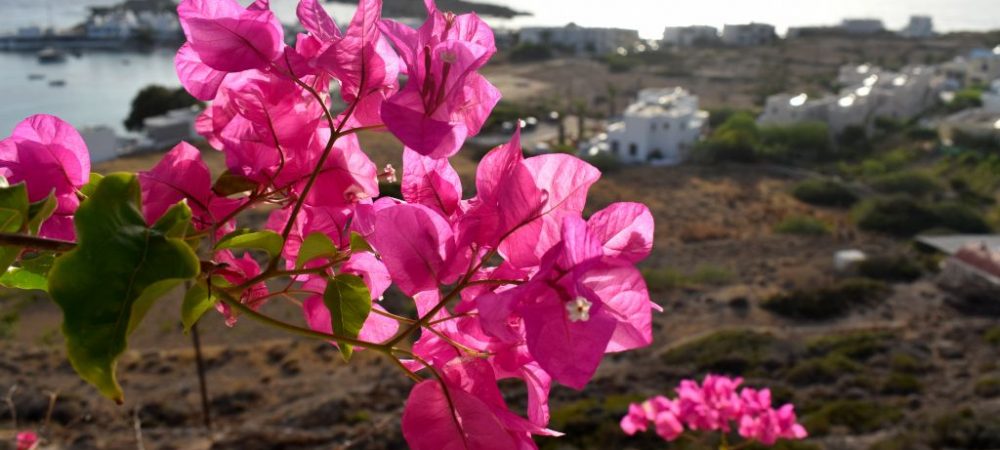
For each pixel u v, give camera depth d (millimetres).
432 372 431
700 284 16781
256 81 509
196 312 398
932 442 9273
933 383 11547
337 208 523
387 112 427
